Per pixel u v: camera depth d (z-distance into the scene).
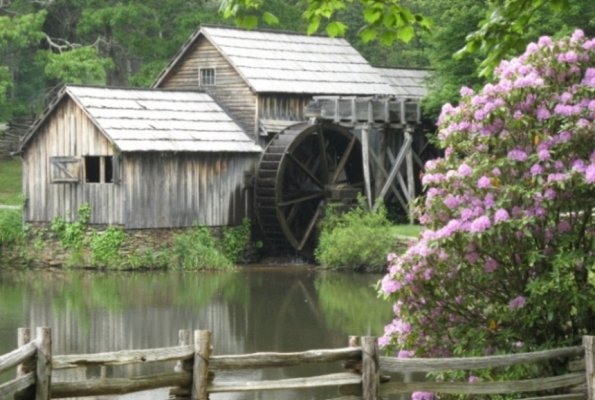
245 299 35.00
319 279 40.50
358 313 32.06
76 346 26.70
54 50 68.38
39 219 45.69
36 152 45.75
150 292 36.72
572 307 15.73
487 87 16.28
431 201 16.09
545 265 15.66
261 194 45.59
